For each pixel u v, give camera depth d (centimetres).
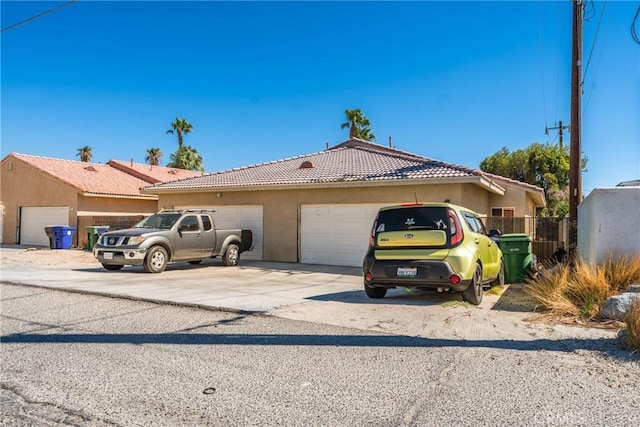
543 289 779
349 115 4384
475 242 806
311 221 1573
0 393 401
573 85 1194
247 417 353
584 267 755
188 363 471
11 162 2577
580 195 1171
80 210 2323
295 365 464
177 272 1280
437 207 773
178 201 1869
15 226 2538
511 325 617
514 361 470
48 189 2409
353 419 348
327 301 800
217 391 401
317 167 1788
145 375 439
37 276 1120
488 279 894
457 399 380
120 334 578
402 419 347
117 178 2802
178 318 664
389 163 1666
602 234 786
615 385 405
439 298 838
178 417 354
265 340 549
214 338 559
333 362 471
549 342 534
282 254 1620
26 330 599
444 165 1488
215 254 1420
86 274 1184
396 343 535
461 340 547
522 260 1084
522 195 2016
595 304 681
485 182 1343
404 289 948
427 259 744
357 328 605
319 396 389
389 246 786
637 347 491
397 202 1409
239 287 980
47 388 410
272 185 1573
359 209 1484
